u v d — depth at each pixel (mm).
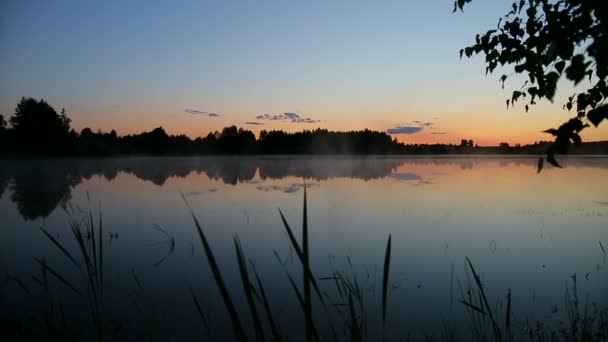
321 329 3643
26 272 5129
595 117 1358
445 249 6184
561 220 8422
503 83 2477
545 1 2309
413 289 4520
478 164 43344
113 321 3742
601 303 3973
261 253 6086
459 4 2184
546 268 5203
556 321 3615
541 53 2133
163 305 4164
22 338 3316
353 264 5465
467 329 3553
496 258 5688
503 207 10242
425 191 14086
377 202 11266
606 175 21922
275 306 4160
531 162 51656
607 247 6188
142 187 15805
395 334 3473
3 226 8008
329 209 10062
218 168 32531
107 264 5551
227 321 3807
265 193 13562
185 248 6367
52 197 12562
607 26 1273
